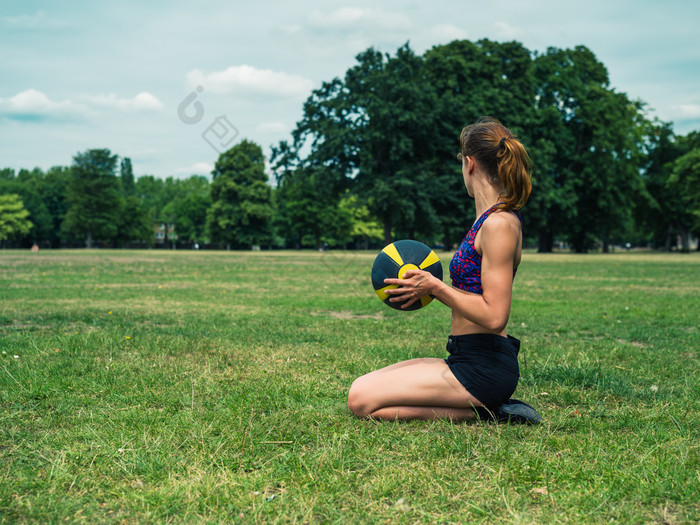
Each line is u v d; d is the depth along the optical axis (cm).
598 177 4706
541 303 954
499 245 281
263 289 1219
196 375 412
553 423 305
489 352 300
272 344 543
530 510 202
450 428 291
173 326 654
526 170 291
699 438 282
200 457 249
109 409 323
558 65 4894
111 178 9050
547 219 4794
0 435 278
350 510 201
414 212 3778
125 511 201
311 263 2745
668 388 390
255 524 190
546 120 4409
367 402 307
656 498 209
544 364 459
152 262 2748
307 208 7356
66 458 247
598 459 247
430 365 311
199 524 190
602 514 197
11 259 3078
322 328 655
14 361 439
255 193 7456
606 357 501
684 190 5388
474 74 4147
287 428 293
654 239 7769
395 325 686
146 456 249
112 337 550
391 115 3631
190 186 12694
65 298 977
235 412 317
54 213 9762
